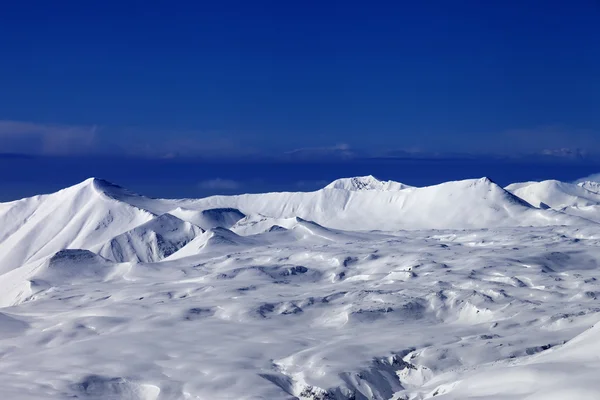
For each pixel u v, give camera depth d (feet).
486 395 195.72
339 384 276.82
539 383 190.19
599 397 161.58
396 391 283.79
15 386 278.67
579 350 213.66
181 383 282.97
